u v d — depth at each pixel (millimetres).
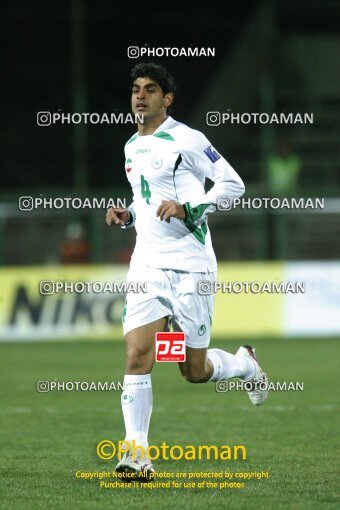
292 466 22031
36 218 68188
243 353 23547
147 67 20703
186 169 20578
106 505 17734
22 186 77312
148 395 19969
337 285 62250
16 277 61656
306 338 61156
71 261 65750
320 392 37188
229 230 69500
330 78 81062
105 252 67688
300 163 75188
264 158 71250
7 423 30203
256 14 83750
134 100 20766
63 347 57219
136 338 20016
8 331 61375
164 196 20562
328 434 27188
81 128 71250
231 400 35375
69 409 33562
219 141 79750
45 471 21578
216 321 62156
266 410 32500
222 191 20453
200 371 21328
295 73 81438
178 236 20500
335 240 71125
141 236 20703
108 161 73938
